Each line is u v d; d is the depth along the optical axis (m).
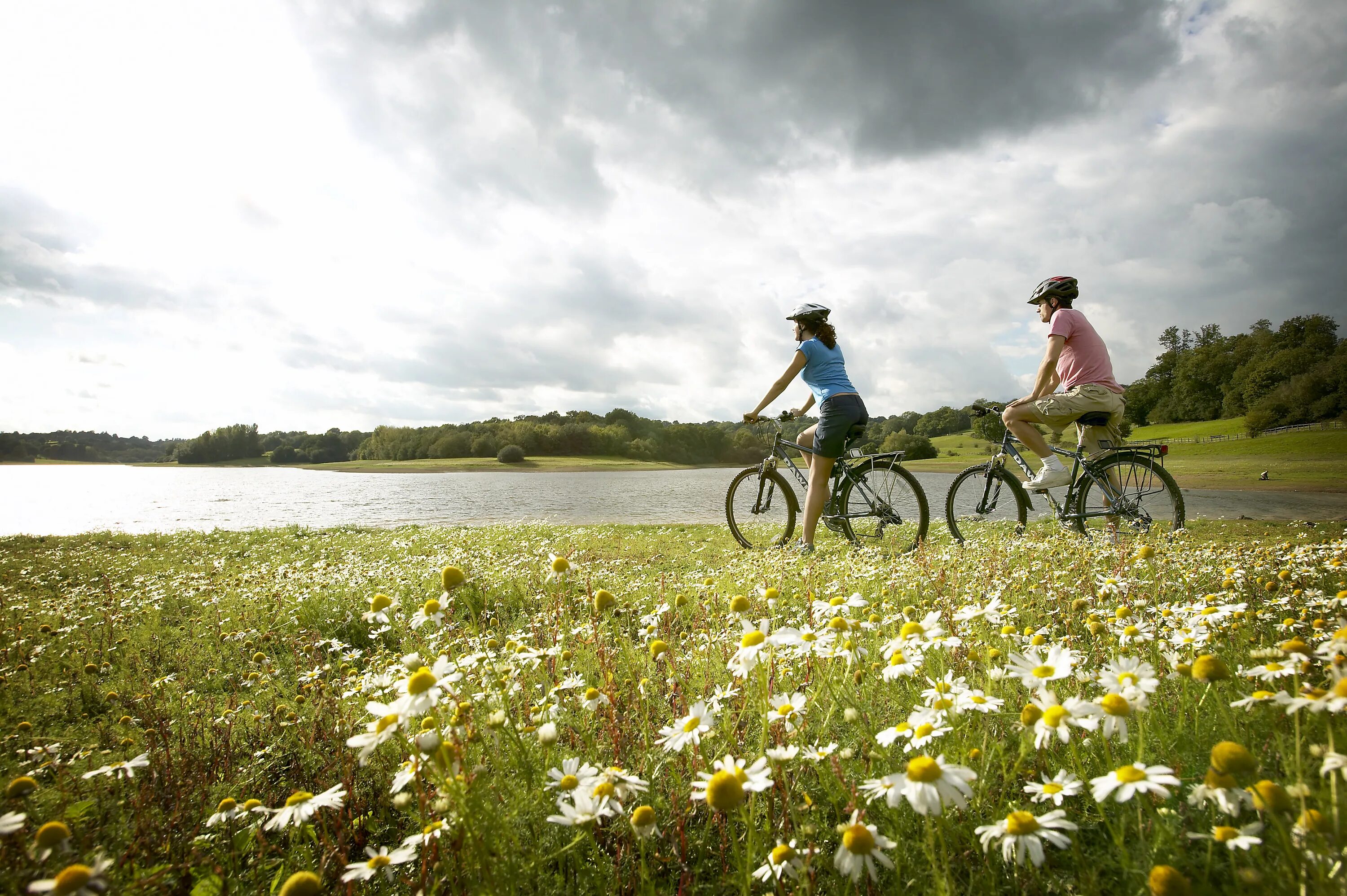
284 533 9.79
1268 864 0.99
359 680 2.39
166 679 2.89
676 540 7.49
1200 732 1.48
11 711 2.56
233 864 1.47
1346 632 1.24
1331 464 22.23
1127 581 2.95
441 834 1.25
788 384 5.78
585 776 1.31
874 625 2.23
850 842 1.02
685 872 1.30
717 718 1.74
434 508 17.66
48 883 1.02
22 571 6.46
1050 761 1.44
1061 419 5.34
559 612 3.05
